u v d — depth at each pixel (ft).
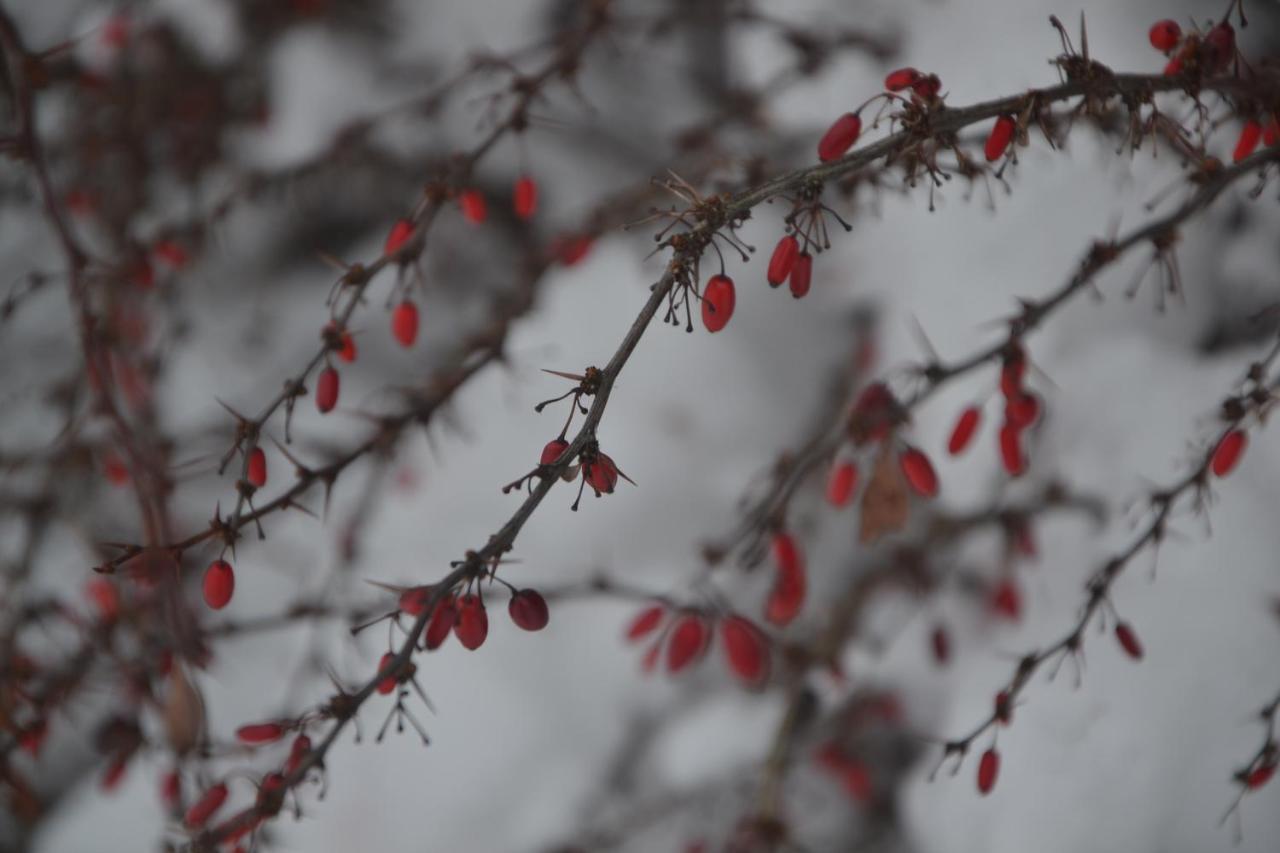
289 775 2.91
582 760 3.50
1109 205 3.39
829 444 3.17
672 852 3.46
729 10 3.55
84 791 3.60
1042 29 3.39
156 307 3.65
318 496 3.62
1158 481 3.34
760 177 3.28
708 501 3.52
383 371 3.74
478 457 3.58
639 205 3.49
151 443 3.49
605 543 3.53
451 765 3.49
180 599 3.23
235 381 3.86
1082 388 3.40
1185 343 3.39
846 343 3.55
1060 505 3.38
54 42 3.72
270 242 3.89
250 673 3.55
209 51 3.77
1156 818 3.27
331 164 3.60
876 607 3.49
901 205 3.50
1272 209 3.34
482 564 2.87
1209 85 2.99
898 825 3.44
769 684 3.49
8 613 3.37
